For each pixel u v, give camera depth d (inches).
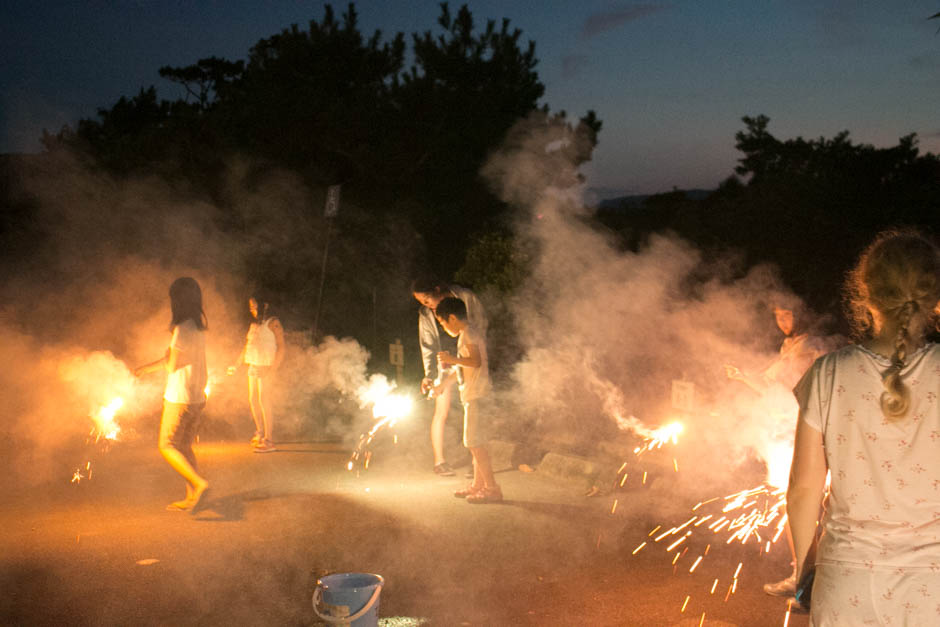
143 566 225.6
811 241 414.9
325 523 271.7
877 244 100.2
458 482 337.1
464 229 738.8
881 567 91.3
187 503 283.0
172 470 350.3
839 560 93.7
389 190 728.3
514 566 230.4
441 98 716.0
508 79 761.6
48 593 204.5
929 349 95.0
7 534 253.6
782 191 441.4
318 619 190.5
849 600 91.7
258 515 280.5
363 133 702.5
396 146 695.1
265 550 241.6
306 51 738.2
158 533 256.8
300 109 699.4
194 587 210.2
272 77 751.7
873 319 99.6
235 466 363.6
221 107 779.4
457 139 707.4
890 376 93.0
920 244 96.3
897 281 94.6
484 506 296.7
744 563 232.2
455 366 324.2
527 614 195.3
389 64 762.2
